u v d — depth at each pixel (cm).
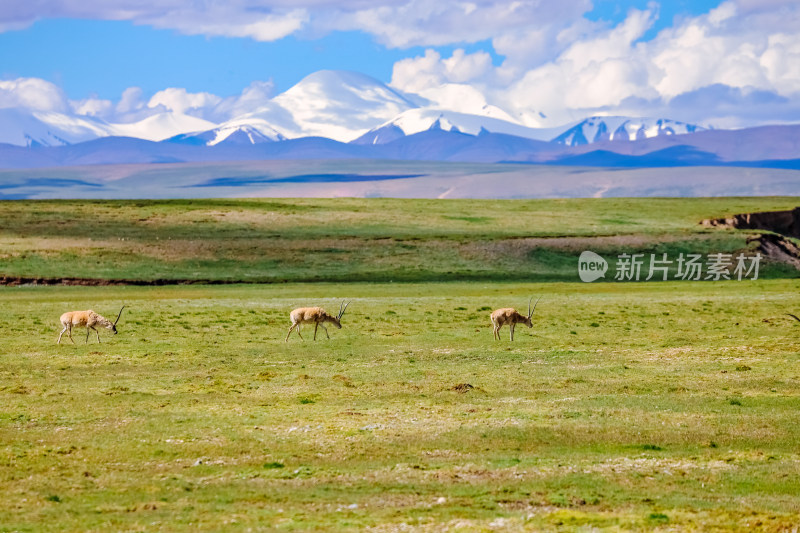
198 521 2088
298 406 3609
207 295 9181
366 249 13350
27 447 2877
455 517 2142
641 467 2719
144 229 14338
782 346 5266
